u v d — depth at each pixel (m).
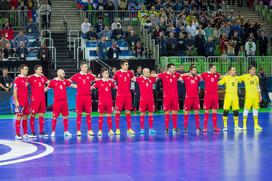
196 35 40.25
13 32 41.19
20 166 15.38
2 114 34.22
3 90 34.50
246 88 25.16
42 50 36.56
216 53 40.84
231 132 24.06
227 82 24.81
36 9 44.97
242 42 43.19
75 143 20.62
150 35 40.91
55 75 36.50
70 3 46.69
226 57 38.59
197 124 24.36
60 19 45.09
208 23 43.88
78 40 41.06
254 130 24.86
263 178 13.21
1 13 42.66
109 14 44.16
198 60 38.31
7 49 37.00
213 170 14.40
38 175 13.92
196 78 24.25
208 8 48.03
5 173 14.27
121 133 24.06
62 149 18.92
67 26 44.38
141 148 18.97
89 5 44.59
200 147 19.09
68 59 40.56
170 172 14.17
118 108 23.47
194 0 47.59
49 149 18.95
